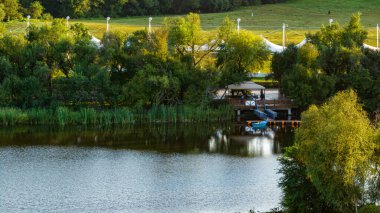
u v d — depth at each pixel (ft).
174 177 287.69
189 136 386.32
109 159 323.57
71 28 502.79
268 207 242.99
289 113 449.89
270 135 389.80
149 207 244.42
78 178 286.46
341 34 492.54
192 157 328.90
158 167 306.96
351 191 198.90
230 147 354.13
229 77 456.86
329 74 457.68
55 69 459.73
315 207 220.64
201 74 447.42
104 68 445.78
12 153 334.03
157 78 433.48
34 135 383.45
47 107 435.53
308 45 463.42
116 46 461.37
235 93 488.85
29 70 454.40
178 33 463.42
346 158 193.98
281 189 252.21
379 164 201.46
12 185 273.95
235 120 441.27
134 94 435.94
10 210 240.53
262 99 452.35
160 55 453.58
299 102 439.22
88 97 436.76
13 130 398.21
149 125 423.23
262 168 303.68
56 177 287.69
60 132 394.73
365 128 198.08
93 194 261.85
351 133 193.77
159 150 346.33
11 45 460.96
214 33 498.28
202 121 437.17
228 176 288.71
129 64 459.73
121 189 269.23
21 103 437.17
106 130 404.36
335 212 219.61
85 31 498.28
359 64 443.73
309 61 452.35
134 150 346.13
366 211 198.29
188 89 442.91
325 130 197.36
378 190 204.54
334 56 448.65
